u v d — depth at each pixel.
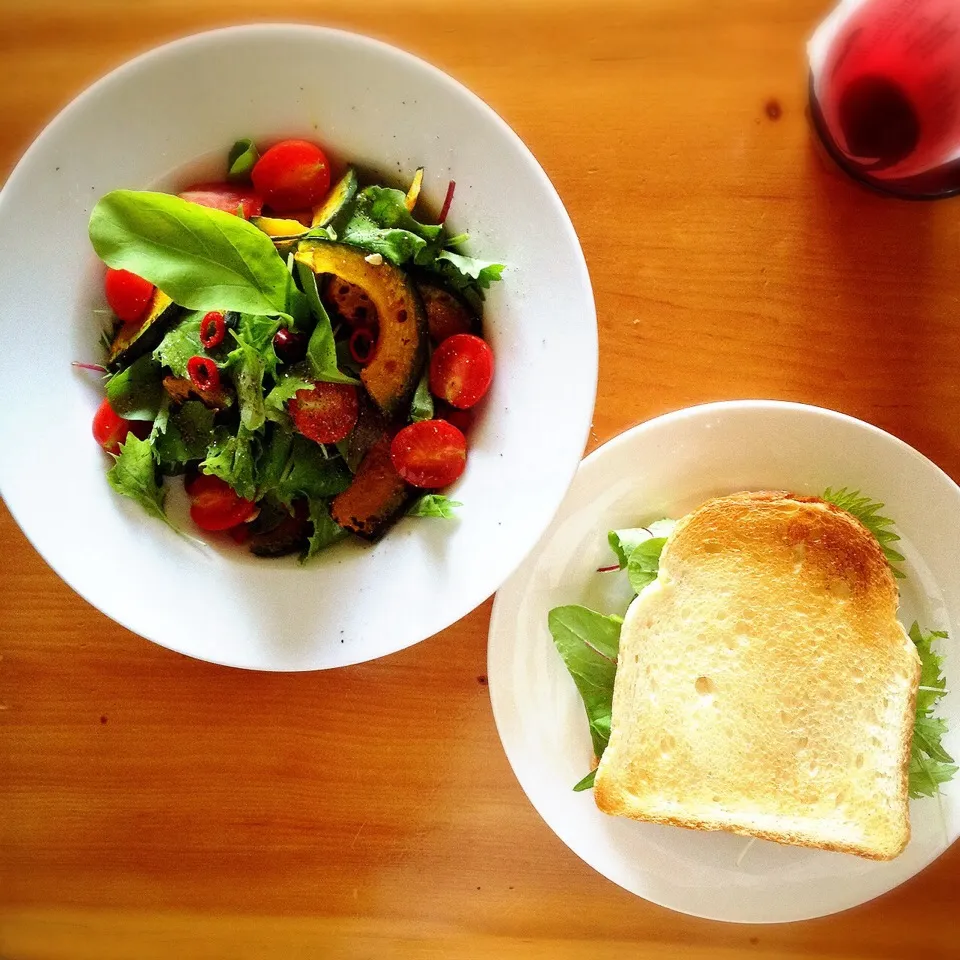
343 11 0.41
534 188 0.37
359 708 0.44
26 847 0.45
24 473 0.38
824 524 0.42
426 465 0.39
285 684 0.44
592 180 0.42
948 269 0.42
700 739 0.43
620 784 0.42
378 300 0.38
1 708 0.45
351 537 0.40
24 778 0.45
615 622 0.42
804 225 0.42
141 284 0.39
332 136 0.39
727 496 0.42
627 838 0.43
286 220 0.39
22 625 0.44
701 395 0.43
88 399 0.39
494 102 0.41
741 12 0.41
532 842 0.45
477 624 0.44
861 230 0.42
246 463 0.38
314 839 0.45
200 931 0.46
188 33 0.41
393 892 0.45
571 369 0.37
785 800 0.43
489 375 0.39
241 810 0.45
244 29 0.36
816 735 0.43
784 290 0.42
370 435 0.39
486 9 0.41
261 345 0.37
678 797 0.43
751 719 0.43
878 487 0.42
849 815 0.42
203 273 0.34
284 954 0.46
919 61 0.38
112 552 0.39
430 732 0.44
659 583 0.42
